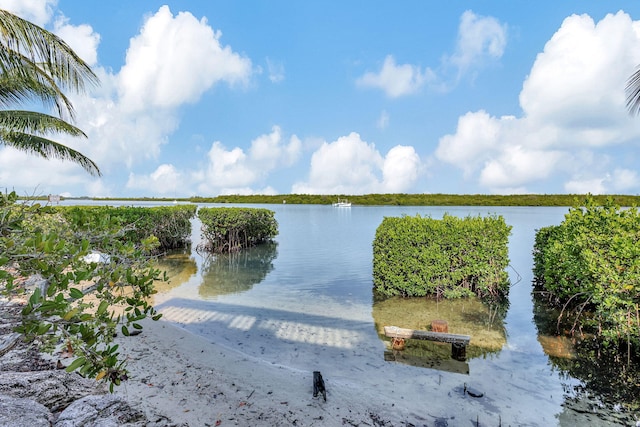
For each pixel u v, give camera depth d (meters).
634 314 4.42
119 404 3.08
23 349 4.05
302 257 13.16
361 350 4.86
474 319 6.07
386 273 7.59
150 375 3.88
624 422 3.21
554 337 5.22
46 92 8.36
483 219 7.50
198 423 3.04
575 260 5.51
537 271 7.70
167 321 5.90
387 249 7.60
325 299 7.40
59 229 2.62
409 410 3.40
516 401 3.56
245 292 7.99
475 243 7.20
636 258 4.22
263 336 5.35
